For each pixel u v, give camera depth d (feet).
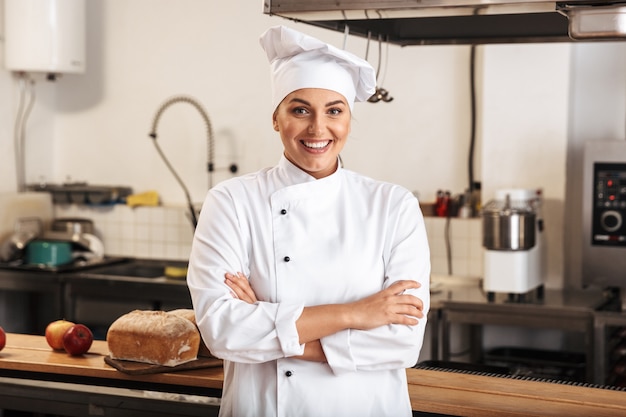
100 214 17.25
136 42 17.29
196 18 16.79
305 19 7.77
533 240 13.08
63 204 17.46
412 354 6.63
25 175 17.34
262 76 16.40
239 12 16.47
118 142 17.58
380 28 9.04
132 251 17.10
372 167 15.72
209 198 7.01
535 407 7.10
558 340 14.53
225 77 16.66
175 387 7.86
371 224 6.86
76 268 15.48
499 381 7.87
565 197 14.14
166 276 15.64
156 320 8.07
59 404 8.13
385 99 9.53
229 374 7.06
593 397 7.38
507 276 12.96
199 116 16.93
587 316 12.43
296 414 6.62
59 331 8.68
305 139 6.63
